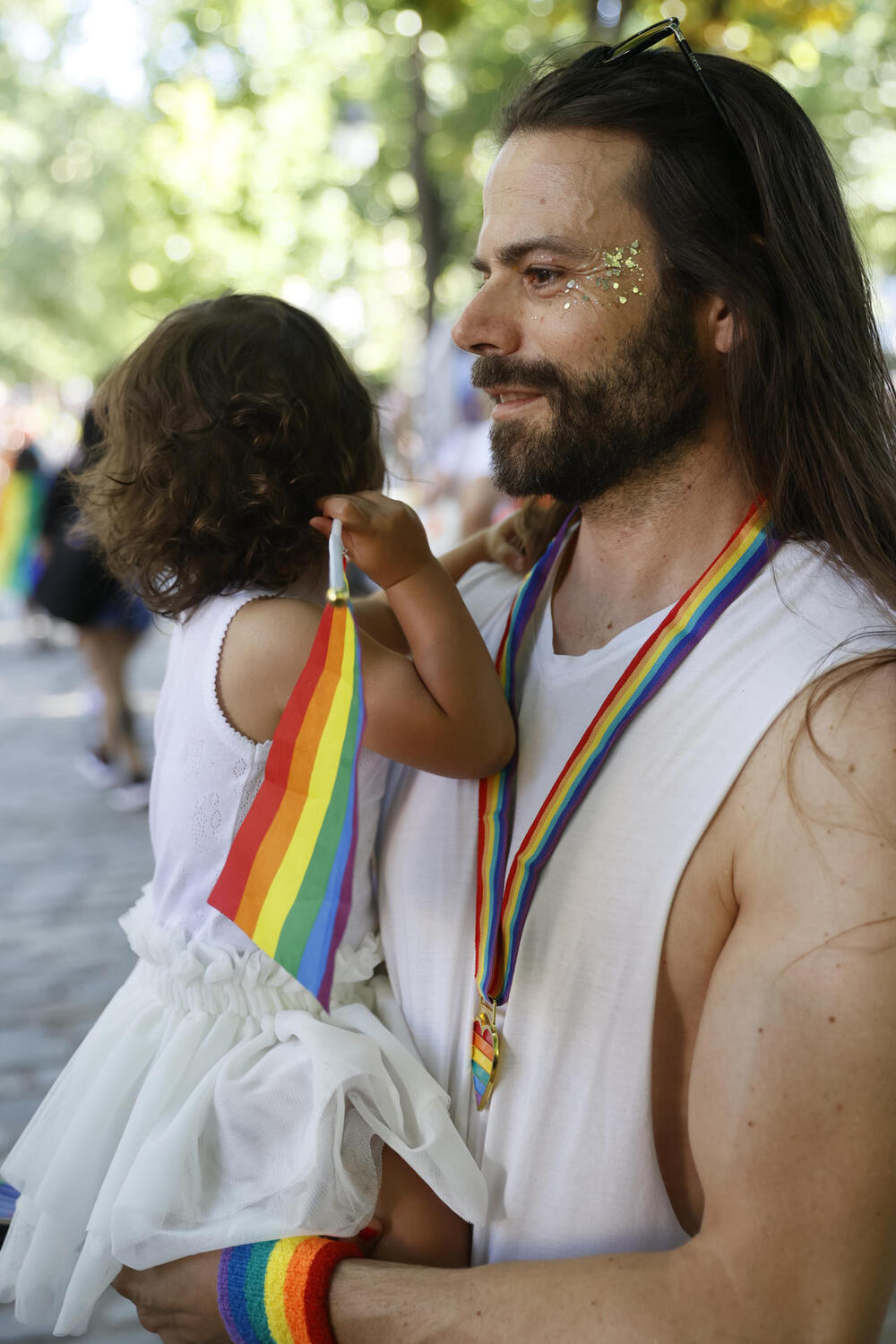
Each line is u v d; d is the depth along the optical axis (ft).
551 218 3.30
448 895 3.56
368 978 3.80
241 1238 3.28
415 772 3.84
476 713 3.52
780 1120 2.66
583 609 3.74
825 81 30.63
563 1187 3.12
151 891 4.23
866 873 2.69
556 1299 2.82
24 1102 8.66
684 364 3.35
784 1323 2.63
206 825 3.78
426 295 35.55
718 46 14.85
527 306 3.39
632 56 3.46
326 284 43.73
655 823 3.08
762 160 3.32
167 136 39.55
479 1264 3.26
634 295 3.30
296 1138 3.37
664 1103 3.13
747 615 3.18
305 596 4.17
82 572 15.99
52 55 66.08
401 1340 2.95
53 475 29.32
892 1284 2.72
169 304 42.37
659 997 3.08
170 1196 3.33
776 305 3.34
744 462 3.37
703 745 3.06
